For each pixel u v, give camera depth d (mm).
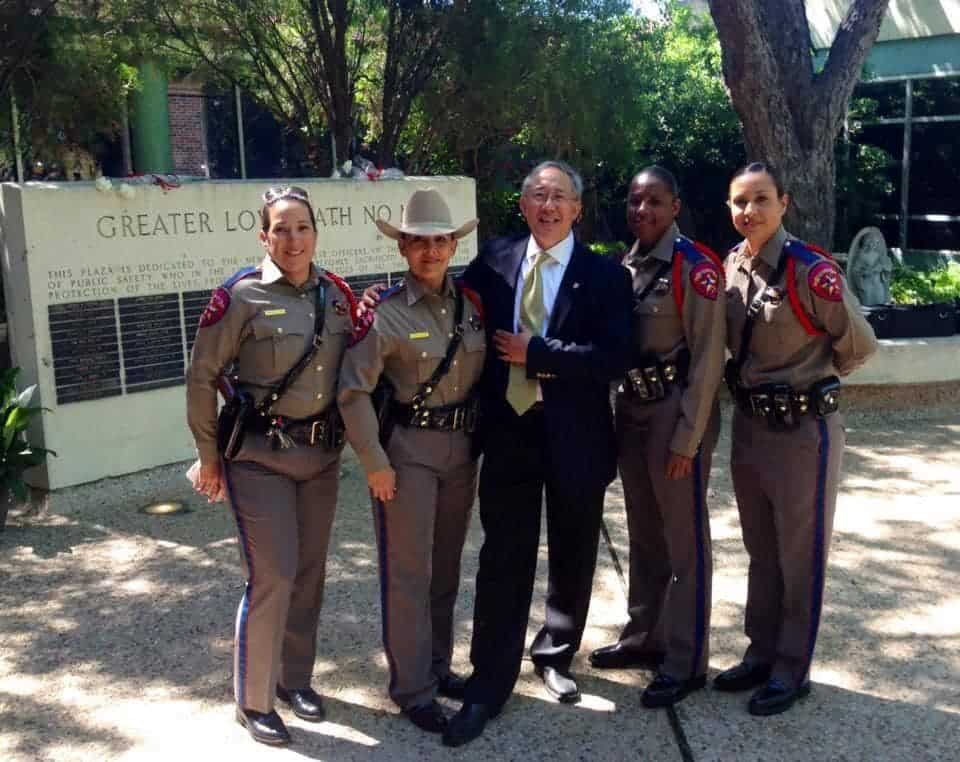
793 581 3748
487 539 3736
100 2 8852
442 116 10188
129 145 11141
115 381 6305
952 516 5902
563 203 3623
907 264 15125
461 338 3625
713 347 3629
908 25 15508
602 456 3713
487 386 3711
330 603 4754
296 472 3533
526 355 3537
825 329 3607
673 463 3695
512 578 3703
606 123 10234
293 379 3480
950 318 8578
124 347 6324
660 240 3779
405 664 3668
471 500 3826
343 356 3564
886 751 3441
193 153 12406
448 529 3803
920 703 3771
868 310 8414
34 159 9609
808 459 3645
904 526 5742
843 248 15547
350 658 4191
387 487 3527
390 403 3613
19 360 6090
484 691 3631
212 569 5188
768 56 8945
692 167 15664
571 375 3531
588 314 3629
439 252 3518
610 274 3660
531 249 3738
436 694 3863
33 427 6027
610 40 10195
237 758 3438
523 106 9930
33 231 5852
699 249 3711
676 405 3744
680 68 15664
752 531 3873
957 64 15055
